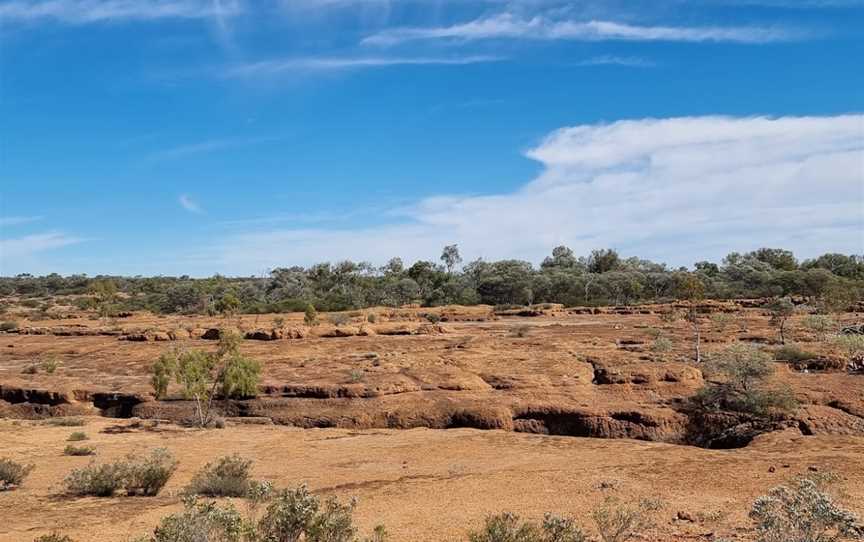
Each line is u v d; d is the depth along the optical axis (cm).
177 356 4181
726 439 3005
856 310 7350
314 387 4009
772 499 1158
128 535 1576
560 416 3362
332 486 2152
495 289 12388
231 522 1189
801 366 3975
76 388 4412
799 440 2695
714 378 3744
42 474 2458
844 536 1279
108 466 2173
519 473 2245
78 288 18062
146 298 13538
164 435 3366
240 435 3344
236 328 7331
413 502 1869
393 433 3306
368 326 6994
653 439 3123
